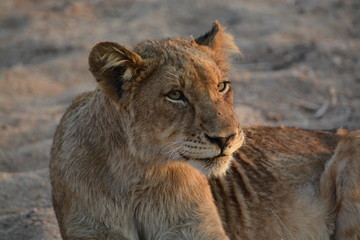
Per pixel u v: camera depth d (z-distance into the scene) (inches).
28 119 641.0
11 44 851.4
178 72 303.1
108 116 318.0
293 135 406.6
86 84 714.8
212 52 334.3
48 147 574.6
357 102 602.5
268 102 614.9
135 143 311.4
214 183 354.9
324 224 374.3
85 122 328.8
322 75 655.8
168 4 901.2
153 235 331.0
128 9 913.5
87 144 323.6
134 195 323.0
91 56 306.0
